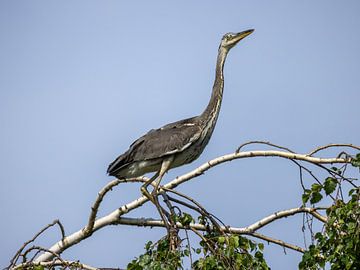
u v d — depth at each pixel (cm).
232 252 1058
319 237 1091
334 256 1061
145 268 1045
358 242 1055
